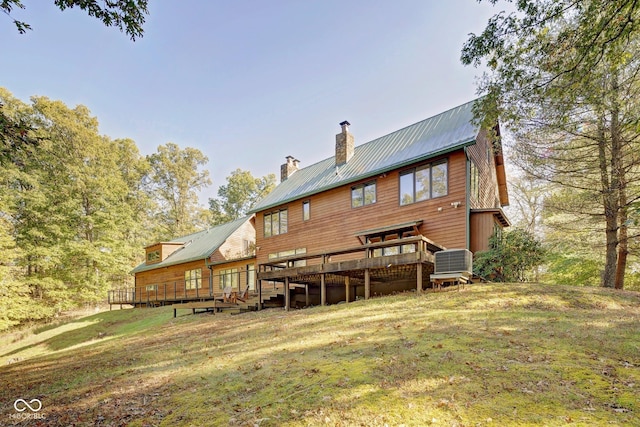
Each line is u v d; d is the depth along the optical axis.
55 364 8.95
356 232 15.53
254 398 4.27
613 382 3.82
